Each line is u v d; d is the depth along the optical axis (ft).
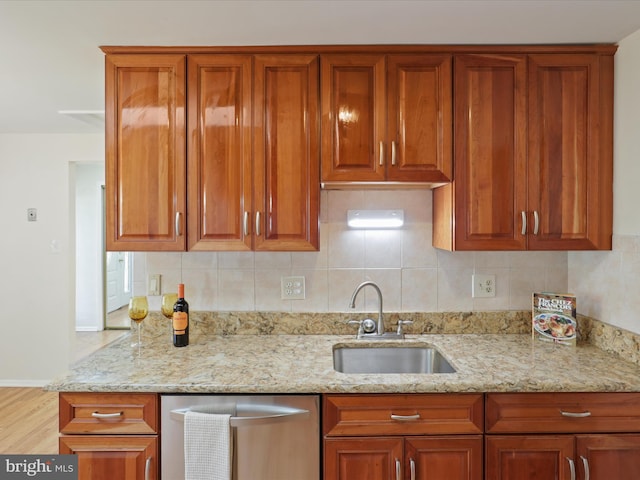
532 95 6.19
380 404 5.10
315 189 6.18
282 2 5.07
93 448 5.12
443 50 6.17
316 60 6.21
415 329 7.29
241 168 6.20
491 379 5.14
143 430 5.10
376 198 7.35
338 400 5.10
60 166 12.66
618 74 6.15
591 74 6.22
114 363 5.78
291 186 6.19
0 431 10.00
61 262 12.73
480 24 5.61
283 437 5.09
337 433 5.09
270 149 6.20
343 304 7.38
